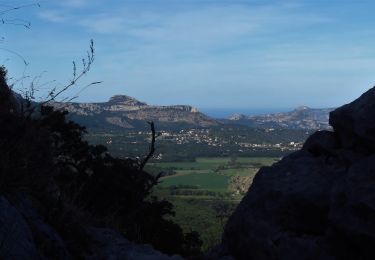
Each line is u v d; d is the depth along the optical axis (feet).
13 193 14.28
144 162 62.75
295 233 14.38
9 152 14.67
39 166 16.51
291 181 15.61
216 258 17.21
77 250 15.92
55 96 15.67
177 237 47.98
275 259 14.24
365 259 12.23
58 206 16.61
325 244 13.19
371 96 14.85
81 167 48.98
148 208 52.65
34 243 13.25
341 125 15.61
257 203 15.90
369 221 11.82
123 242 19.10
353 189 12.47
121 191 51.01
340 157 15.38
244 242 15.67
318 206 14.11
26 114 17.02
